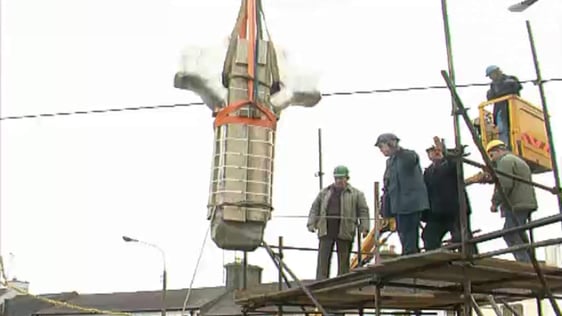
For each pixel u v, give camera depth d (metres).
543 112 8.66
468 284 7.35
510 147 9.20
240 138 7.33
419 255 6.56
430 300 9.52
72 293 38.03
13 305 37.44
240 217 7.17
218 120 7.43
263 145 7.38
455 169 8.25
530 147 9.27
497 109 9.48
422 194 7.86
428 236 8.46
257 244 7.28
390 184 8.07
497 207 8.05
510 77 9.48
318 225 10.09
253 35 7.67
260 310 10.65
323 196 10.20
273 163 7.46
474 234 7.63
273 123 7.50
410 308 10.66
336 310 10.52
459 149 6.74
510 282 7.92
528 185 7.74
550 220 6.01
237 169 7.27
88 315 34.12
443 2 7.33
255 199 7.23
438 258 6.63
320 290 8.17
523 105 9.38
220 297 28.83
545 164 9.44
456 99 6.67
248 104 7.41
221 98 7.59
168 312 31.47
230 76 7.51
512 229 6.34
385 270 7.14
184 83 7.59
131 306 33.00
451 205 8.22
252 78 7.48
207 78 7.58
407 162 7.95
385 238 10.87
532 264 7.01
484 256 6.59
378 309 7.41
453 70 7.17
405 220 7.92
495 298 10.14
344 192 10.16
